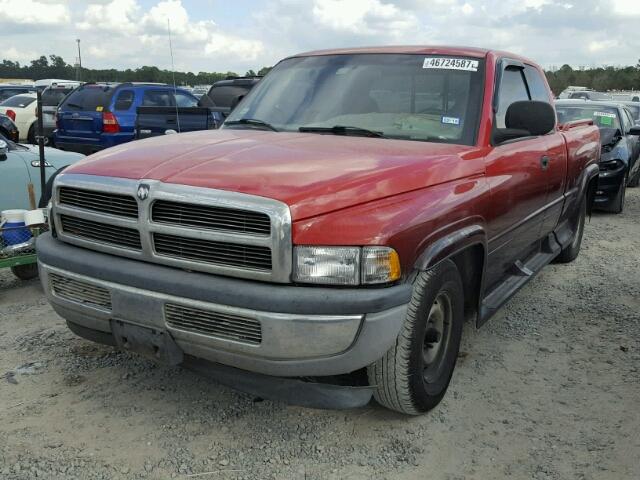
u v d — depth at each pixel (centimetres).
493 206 373
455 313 350
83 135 1287
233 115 453
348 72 433
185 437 320
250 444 316
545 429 338
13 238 509
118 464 296
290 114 423
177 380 379
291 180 280
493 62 417
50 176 591
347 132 390
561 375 403
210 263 282
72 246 332
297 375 280
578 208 639
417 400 324
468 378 396
